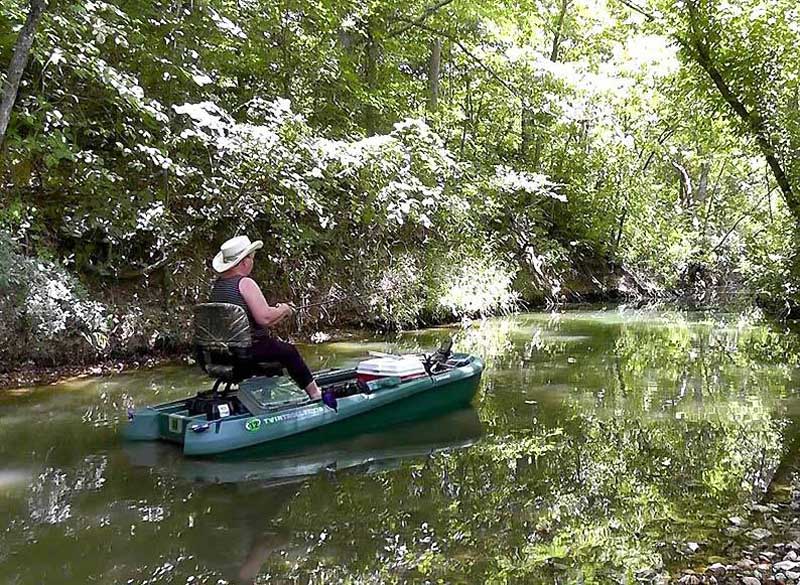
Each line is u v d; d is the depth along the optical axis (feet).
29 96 22.02
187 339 26.35
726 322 41.65
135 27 24.82
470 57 48.42
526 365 27.14
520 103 52.06
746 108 36.52
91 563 10.39
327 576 10.05
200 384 21.80
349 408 17.15
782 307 44.39
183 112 22.67
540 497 13.35
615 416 19.42
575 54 58.08
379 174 30.25
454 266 41.50
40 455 15.37
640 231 60.95
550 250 53.67
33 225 23.57
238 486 13.85
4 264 21.33
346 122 36.01
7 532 11.45
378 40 40.27
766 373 25.73
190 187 28.12
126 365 24.36
